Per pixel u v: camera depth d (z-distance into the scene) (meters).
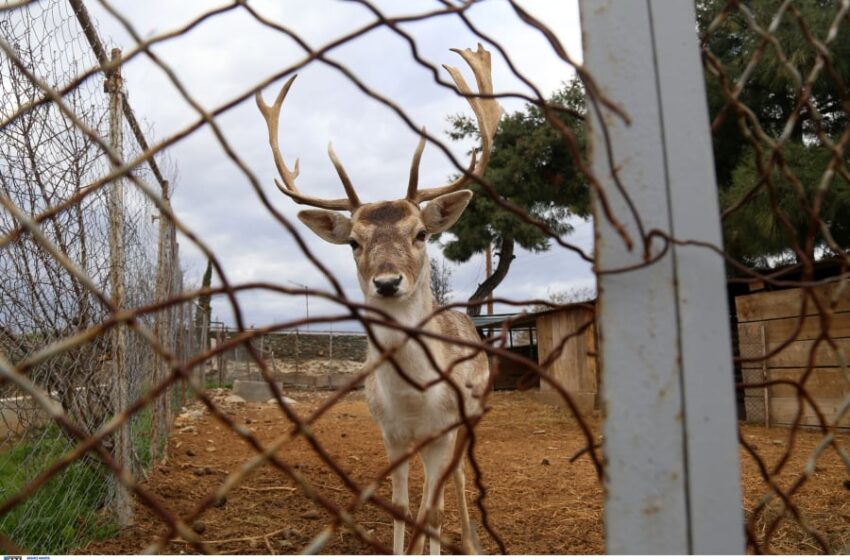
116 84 4.09
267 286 1.00
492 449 7.25
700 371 1.17
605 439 1.18
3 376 0.87
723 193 9.55
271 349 21.14
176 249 7.95
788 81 8.73
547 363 1.30
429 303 3.93
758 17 8.64
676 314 1.17
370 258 3.63
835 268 7.94
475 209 18.03
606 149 1.20
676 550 1.13
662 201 1.20
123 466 4.01
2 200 0.89
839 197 7.82
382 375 3.56
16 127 3.56
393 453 3.73
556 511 4.51
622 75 1.23
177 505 4.56
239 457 6.55
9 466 4.13
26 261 3.79
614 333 1.19
